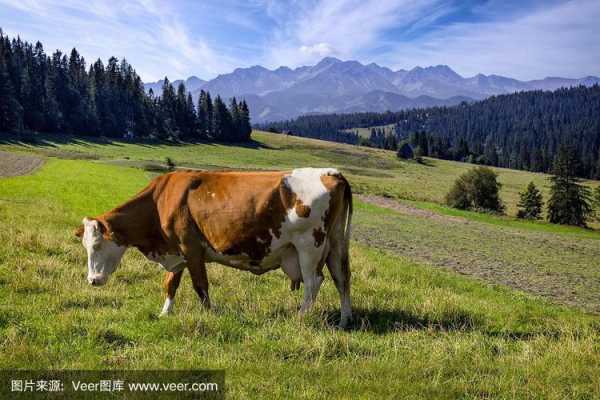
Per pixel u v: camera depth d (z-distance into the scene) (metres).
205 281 7.87
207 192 7.67
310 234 7.47
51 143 102.25
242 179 7.66
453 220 48.88
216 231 7.61
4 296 7.93
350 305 7.73
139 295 8.84
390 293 9.98
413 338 6.62
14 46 133.12
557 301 14.95
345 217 7.88
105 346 5.72
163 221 7.87
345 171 122.12
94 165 59.72
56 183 36.84
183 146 133.50
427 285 12.12
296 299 8.61
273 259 7.73
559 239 42.09
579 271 23.45
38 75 125.69
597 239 46.50
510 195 99.94
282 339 5.99
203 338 6.05
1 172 44.56
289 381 4.83
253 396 4.51
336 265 7.82
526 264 23.98
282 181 7.48
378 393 4.60
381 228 34.25
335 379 4.88
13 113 100.44
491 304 10.27
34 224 16.56
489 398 4.64
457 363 5.52
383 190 77.81
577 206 65.94
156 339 6.05
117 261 8.14
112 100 132.00
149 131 136.62
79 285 8.94
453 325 7.51
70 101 122.94
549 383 5.00
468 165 170.62
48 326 6.26
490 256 25.48
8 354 5.19
